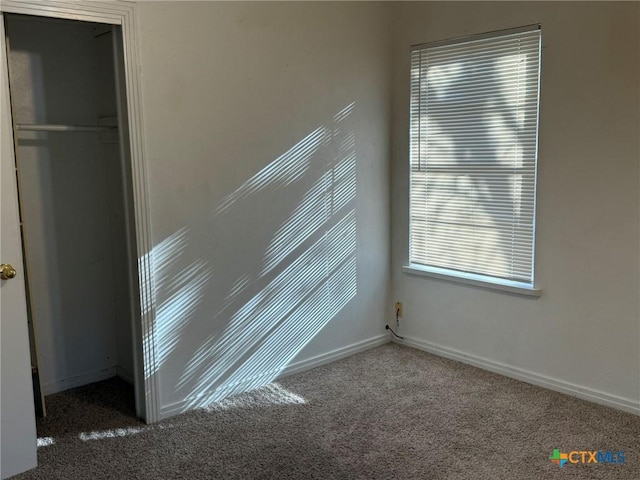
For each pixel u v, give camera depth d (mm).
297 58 3498
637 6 2846
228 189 3262
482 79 3547
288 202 3559
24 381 2562
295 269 3652
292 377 3680
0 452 2518
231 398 3383
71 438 2902
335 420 3062
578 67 3092
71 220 3514
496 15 3420
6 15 2744
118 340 3750
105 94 3451
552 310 3355
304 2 3498
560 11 3131
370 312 4176
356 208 3971
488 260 3664
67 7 2592
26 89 3273
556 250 3299
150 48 2883
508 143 3461
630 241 2992
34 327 3033
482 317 3723
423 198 4004
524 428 2936
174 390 3162
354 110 3857
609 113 2998
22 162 3293
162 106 2955
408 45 3930
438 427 2961
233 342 3389
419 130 3951
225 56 3166
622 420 3004
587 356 3229
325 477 2520
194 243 3154
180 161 3051
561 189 3240
